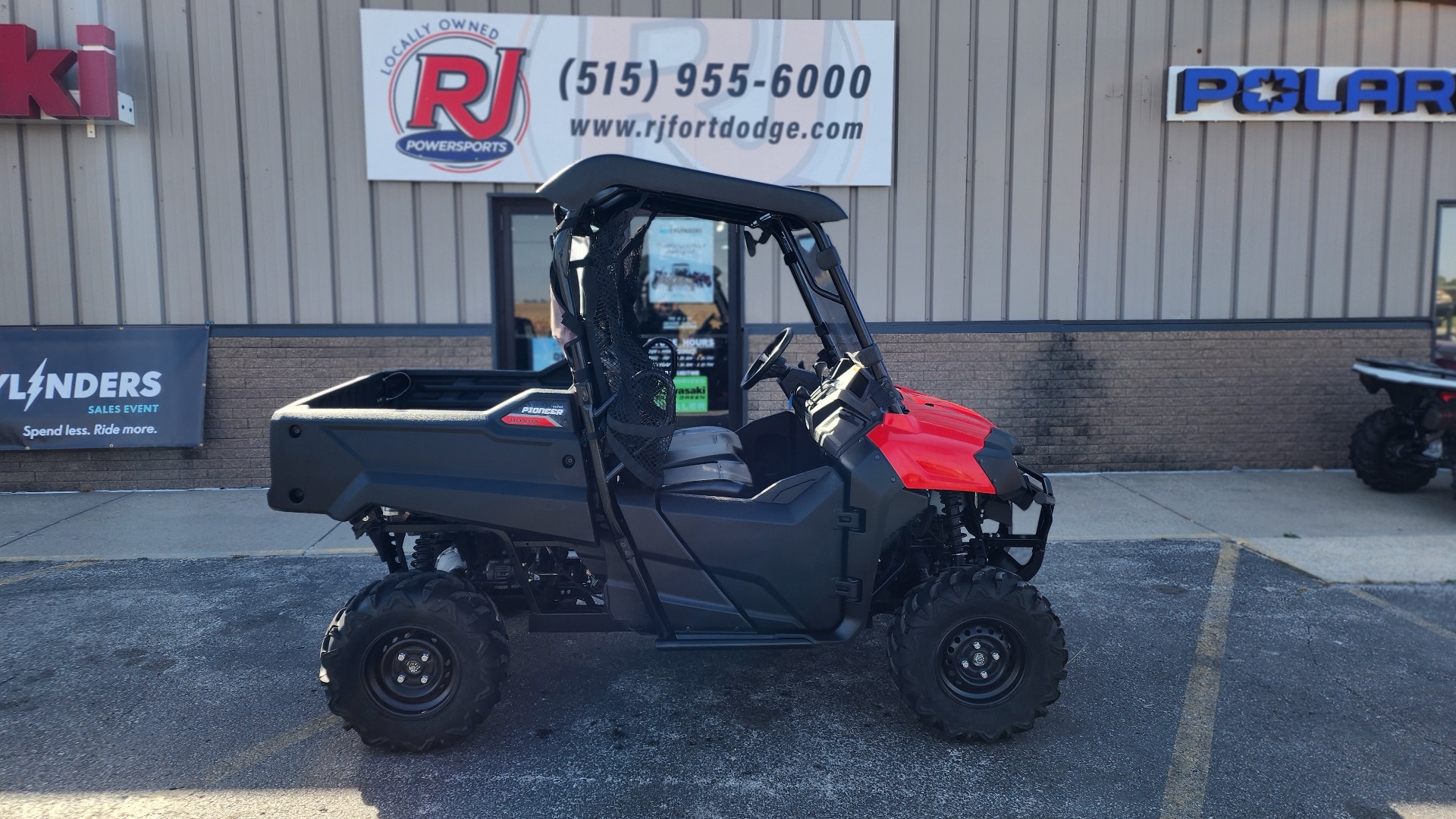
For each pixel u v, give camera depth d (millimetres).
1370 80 7316
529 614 3783
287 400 7020
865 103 7117
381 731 3117
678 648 3291
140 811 2807
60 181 6738
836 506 3311
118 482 6914
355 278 7004
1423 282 7637
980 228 7312
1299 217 7488
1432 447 6551
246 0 6711
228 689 3668
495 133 6945
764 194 3219
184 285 6902
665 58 6980
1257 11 7258
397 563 3592
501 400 4281
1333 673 3844
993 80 7195
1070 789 2963
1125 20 7203
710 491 3400
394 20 6773
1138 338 7477
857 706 3566
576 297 3191
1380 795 2928
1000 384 7441
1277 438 7664
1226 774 3055
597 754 3188
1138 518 6199
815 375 3982
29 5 6547
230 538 5660
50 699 3561
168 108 6742
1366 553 5418
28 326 6820
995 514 3580
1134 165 7340
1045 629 3199
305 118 6836
